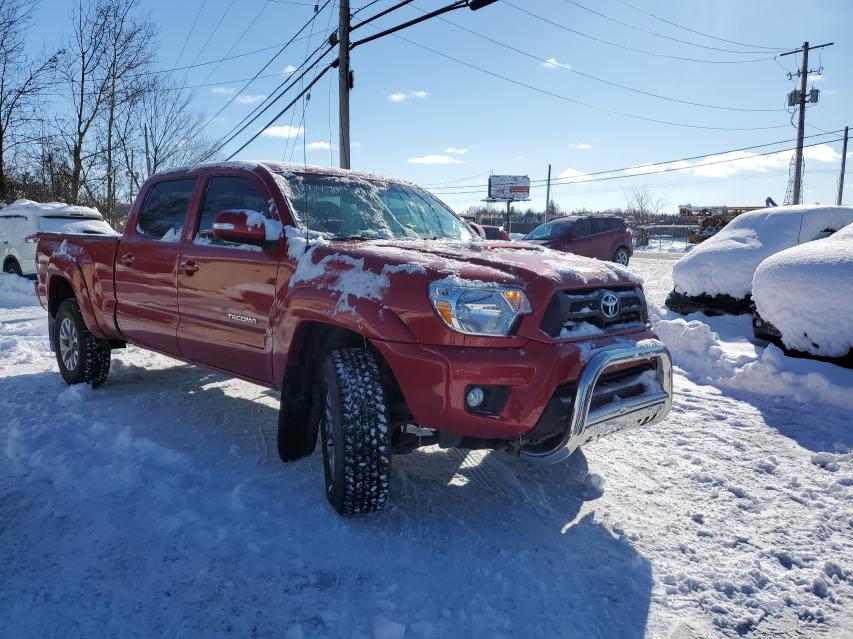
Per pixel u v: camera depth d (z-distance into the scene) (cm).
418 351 283
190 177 446
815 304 532
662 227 5300
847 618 241
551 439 301
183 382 570
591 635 226
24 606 233
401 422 318
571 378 289
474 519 313
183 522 296
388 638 219
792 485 360
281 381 347
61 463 365
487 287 288
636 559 274
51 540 282
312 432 361
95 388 540
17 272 1373
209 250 401
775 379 527
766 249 770
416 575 260
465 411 278
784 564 279
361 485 291
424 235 424
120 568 260
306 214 377
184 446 400
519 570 266
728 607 246
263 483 345
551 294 293
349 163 1633
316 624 227
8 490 334
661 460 397
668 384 331
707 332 637
